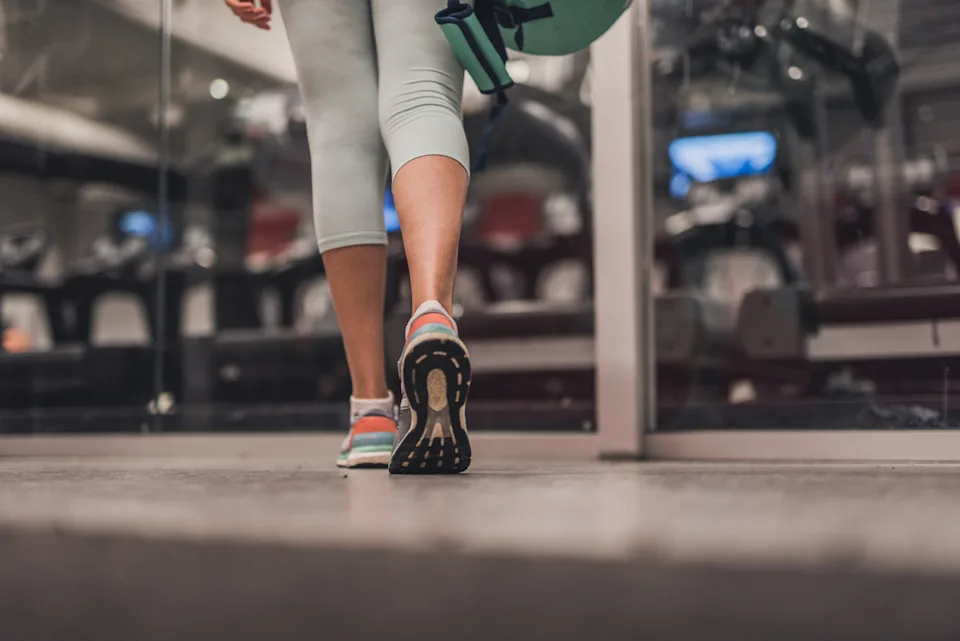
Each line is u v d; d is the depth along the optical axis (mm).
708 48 2348
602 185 1918
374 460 1348
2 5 2658
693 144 2662
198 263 3451
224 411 2318
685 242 3062
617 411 1879
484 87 1197
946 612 353
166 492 814
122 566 517
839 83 2529
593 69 1942
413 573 441
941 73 2428
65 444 2414
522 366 2766
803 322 2363
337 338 2826
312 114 1345
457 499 722
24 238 3074
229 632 483
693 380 2186
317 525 531
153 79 2996
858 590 366
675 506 644
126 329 3385
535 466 1464
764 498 709
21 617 554
